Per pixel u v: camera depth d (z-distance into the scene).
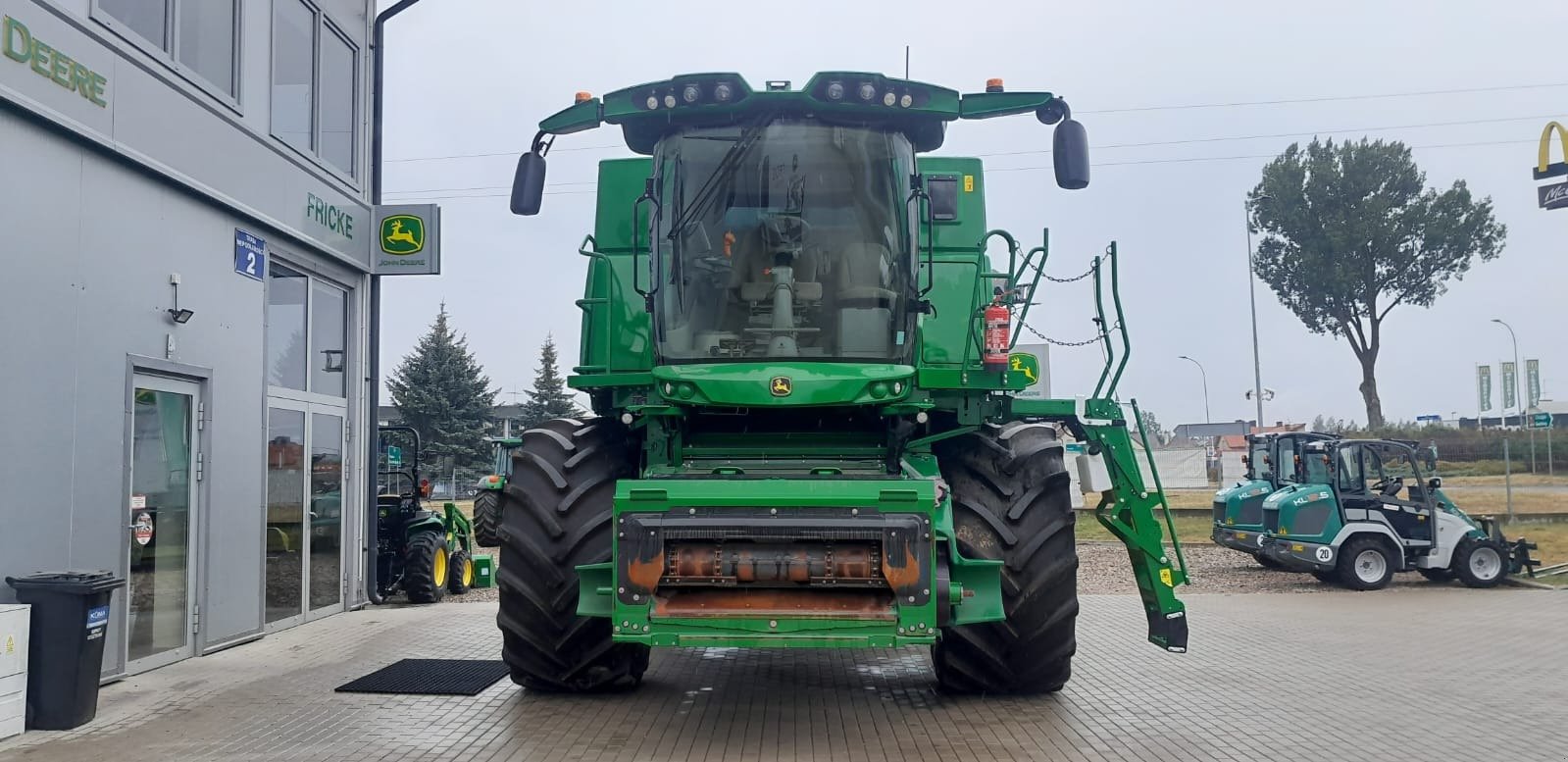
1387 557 15.00
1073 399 7.20
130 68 7.98
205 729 6.59
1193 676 8.34
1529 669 8.73
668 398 6.39
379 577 13.21
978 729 6.56
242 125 9.48
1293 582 15.92
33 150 7.14
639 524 5.71
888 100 6.68
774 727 6.60
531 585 6.82
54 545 7.24
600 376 6.75
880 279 6.78
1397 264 54.59
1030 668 6.97
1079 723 6.73
